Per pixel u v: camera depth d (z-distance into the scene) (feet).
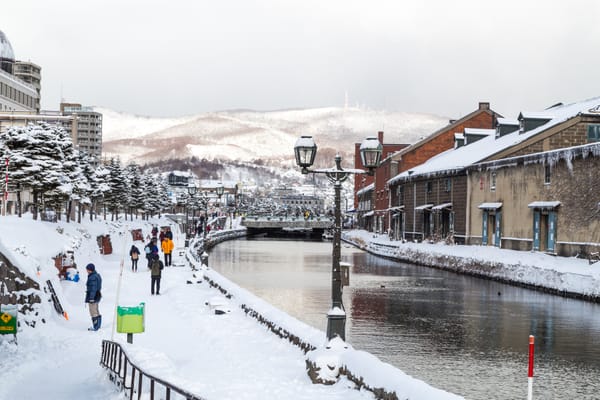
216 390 41.73
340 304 47.75
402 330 75.20
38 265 76.54
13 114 415.85
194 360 53.06
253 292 114.42
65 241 112.68
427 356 60.70
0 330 54.85
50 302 71.56
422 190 225.35
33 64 615.16
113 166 268.00
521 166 149.48
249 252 241.35
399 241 240.94
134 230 232.73
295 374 47.57
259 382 44.86
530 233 145.18
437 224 207.31
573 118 163.32
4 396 41.65
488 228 169.37
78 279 100.73
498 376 53.01
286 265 178.91
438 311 91.25
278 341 60.03
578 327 77.41
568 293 108.37
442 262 167.63
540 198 140.15
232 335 63.93
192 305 84.94
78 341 61.57
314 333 55.52
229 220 508.53
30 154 149.07
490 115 273.54
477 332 73.92
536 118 177.58
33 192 151.23
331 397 40.52
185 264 150.61
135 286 108.37
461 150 231.50
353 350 44.98
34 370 49.83
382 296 109.09
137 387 39.42
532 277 121.29
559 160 132.36
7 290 62.59
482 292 114.93
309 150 48.75
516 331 74.59
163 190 441.68
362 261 198.70
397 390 35.91
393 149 339.98
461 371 54.75
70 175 172.14
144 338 63.05
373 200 353.10
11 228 88.79
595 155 120.57
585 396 47.14
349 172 49.32
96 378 47.11
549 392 48.16
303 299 104.68
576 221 126.11
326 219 428.97
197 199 503.61
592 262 112.78
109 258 159.63
